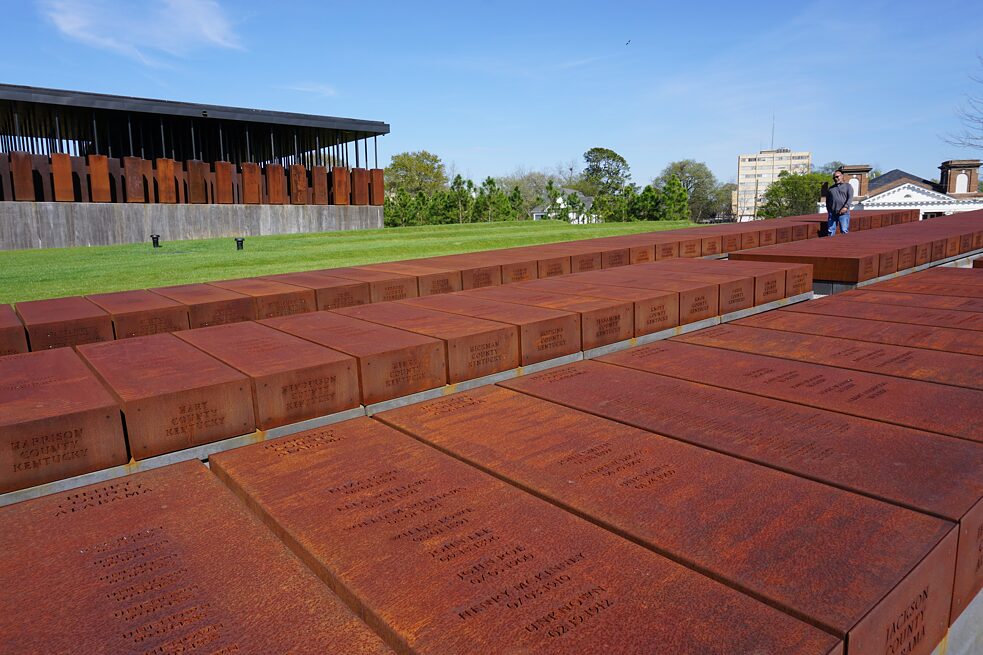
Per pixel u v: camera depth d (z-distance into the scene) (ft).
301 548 8.40
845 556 7.63
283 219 111.75
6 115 98.89
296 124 107.76
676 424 12.47
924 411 12.71
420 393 16.20
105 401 12.36
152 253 69.21
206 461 13.24
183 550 8.54
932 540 7.93
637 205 189.26
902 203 205.05
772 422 12.37
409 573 7.67
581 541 8.27
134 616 7.06
